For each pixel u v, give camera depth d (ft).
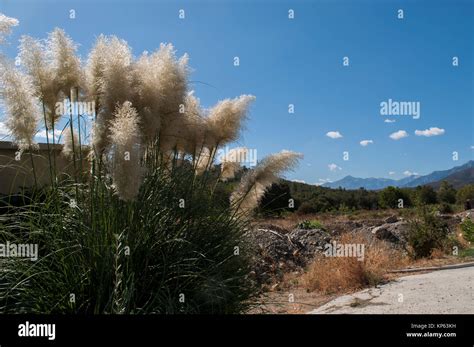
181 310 12.96
